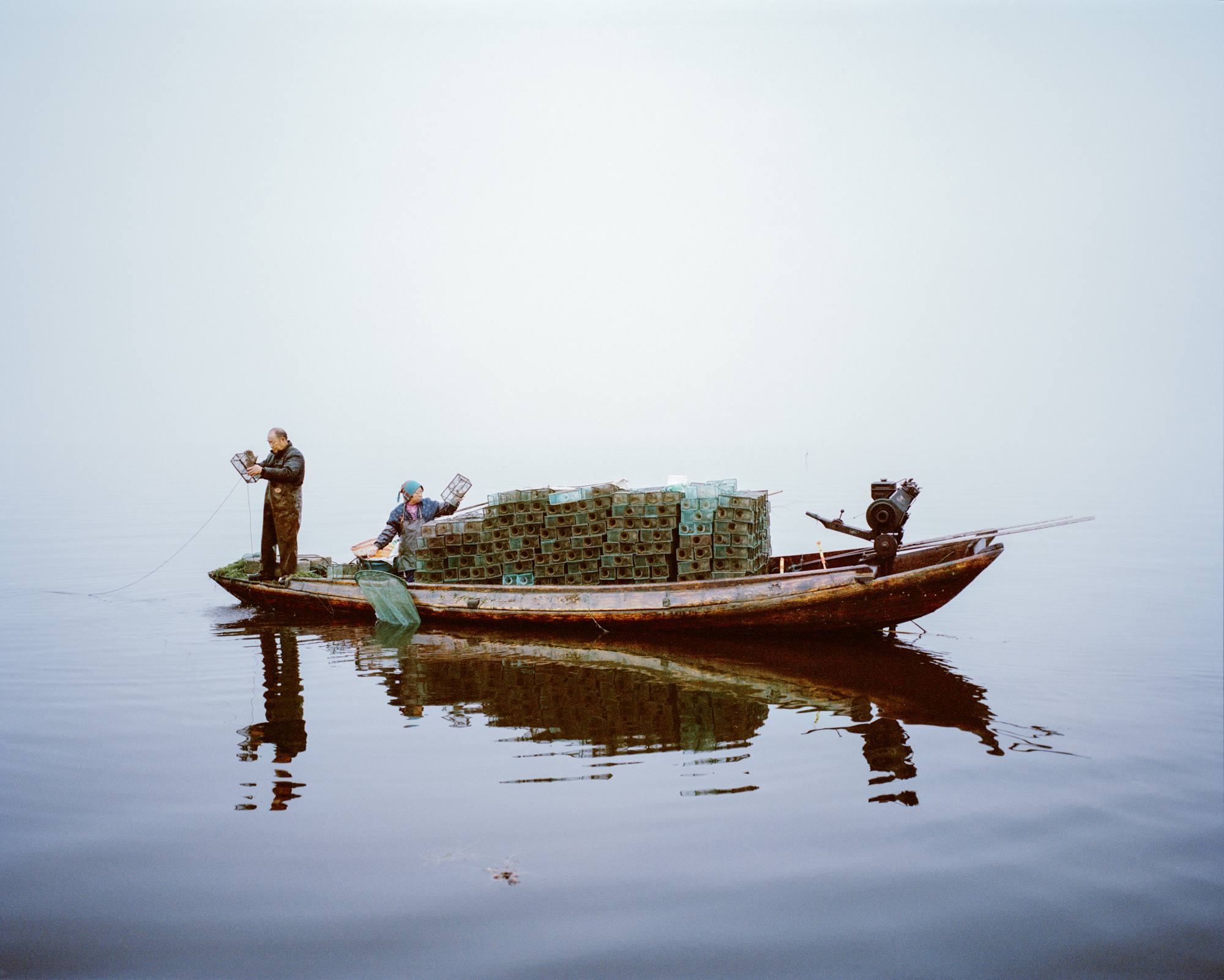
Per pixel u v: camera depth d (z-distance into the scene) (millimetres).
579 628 9953
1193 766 5891
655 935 3881
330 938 3840
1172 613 11211
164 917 4008
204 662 8562
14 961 3654
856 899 4195
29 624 10383
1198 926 3998
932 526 21312
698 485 10109
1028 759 5977
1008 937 3895
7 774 5641
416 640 9578
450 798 5270
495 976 3570
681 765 5809
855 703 7219
